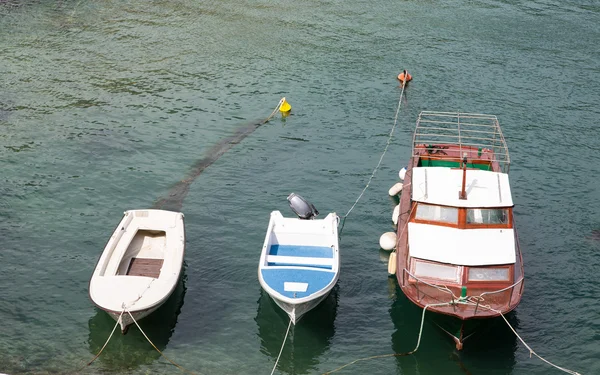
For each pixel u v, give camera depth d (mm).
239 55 52625
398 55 52594
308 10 61625
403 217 30047
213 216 33406
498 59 51625
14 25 57344
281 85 47969
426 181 27391
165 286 25516
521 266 26453
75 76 48656
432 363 24797
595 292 28266
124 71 49656
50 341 25219
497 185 27172
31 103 44562
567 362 24766
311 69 50375
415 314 27125
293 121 43344
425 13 60781
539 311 27203
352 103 45531
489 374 24312
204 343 25469
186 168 37844
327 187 36188
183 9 61750
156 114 43750
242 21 59094
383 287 28719
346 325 26594
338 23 58719
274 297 24906
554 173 37406
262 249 28422
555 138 40906
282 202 34781
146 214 29938
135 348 25016
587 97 45906
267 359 24906
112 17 59781
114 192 35312
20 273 28844
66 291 27906
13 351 24625
